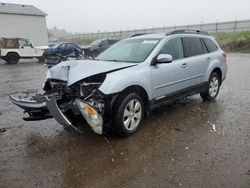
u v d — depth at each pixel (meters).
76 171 3.34
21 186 3.04
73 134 4.53
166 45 5.20
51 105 3.86
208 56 6.24
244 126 4.72
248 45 26.06
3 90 8.71
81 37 55.00
